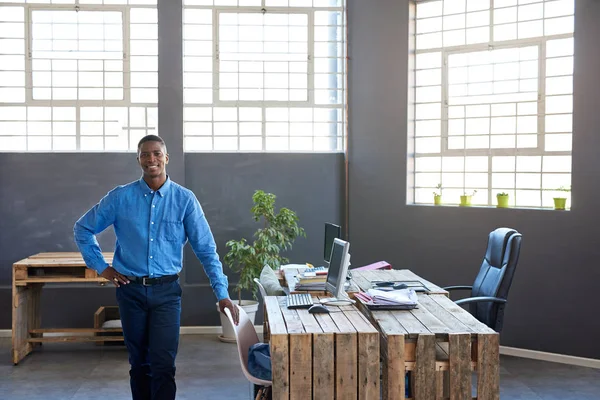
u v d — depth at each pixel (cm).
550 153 621
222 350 636
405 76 681
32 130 715
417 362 348
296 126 734
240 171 717
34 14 711
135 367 375
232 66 728
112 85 716
